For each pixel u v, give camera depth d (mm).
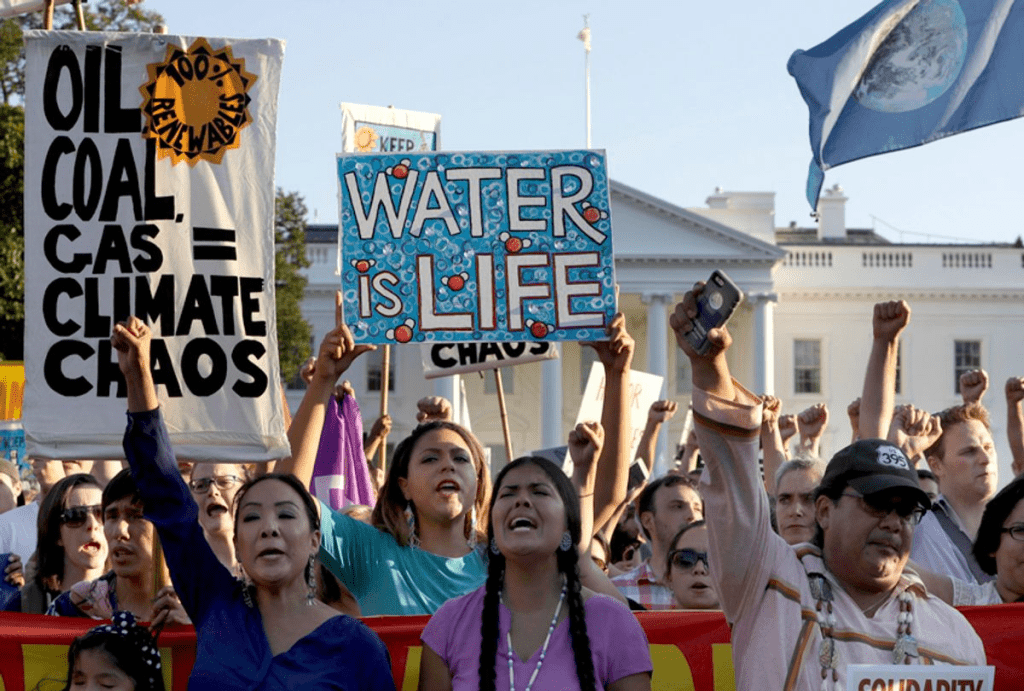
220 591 4320
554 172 5594
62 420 5160
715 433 3895
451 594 5129
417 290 5555
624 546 8805
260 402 5219
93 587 5344
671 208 48469
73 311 5230
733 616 3949
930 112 6566
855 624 3914
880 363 5488
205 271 5266
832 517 3930
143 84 5328
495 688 4043
